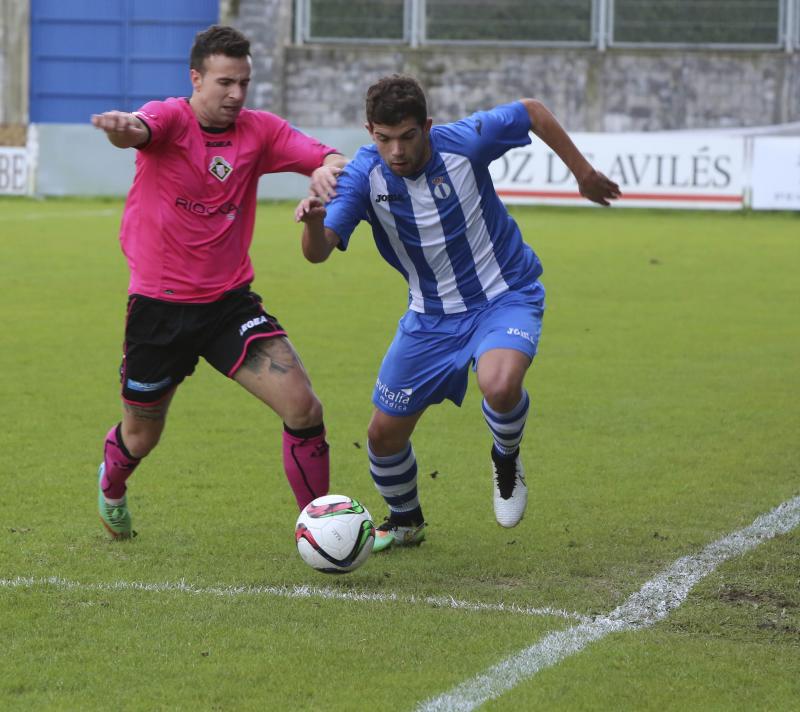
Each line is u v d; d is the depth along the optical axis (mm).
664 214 83188
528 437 25438
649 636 14297
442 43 100875
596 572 16797
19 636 14141
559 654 13688
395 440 17672
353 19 101562
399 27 101562
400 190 16906
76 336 36938
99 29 106875
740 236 69312
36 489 20969
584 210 83812
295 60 101562
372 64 101125
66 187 87750
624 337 38062
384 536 17906
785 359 34656
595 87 99250
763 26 98062
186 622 14625
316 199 15586
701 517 19609
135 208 16734
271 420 27047
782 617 15016
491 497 20984
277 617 14844
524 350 16750
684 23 98625
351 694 12578
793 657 13680
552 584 16328
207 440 25016
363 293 47000
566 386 30781
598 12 98875
